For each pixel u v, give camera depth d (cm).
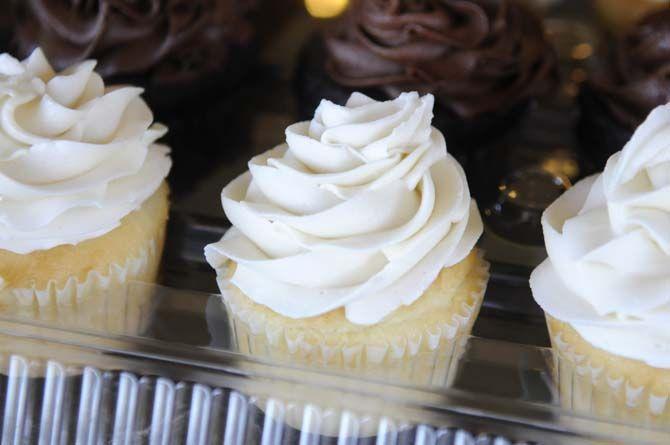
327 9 50
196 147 45
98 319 37
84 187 37
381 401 35
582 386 36
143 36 43
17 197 36
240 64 46
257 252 36
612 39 49
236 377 36
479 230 37
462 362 36
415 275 35
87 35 42
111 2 42
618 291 34
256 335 36
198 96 44
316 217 35
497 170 45
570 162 45
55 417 37
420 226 35
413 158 35
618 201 35
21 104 37
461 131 43
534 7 51
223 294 37
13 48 43
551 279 36
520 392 35
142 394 36
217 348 36
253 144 45
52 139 37
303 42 48
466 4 43
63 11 43
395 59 43
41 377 36
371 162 35
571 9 51
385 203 35
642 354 35
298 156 36
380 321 35
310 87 45
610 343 35
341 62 44
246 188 37
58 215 37
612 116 44
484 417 35
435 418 35
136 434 37
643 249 35
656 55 43
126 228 38
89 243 37
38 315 37
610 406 36
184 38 43
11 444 37
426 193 35
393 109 35
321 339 35
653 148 35
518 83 44
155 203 39
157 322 37
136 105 39
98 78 39
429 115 35
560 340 36
